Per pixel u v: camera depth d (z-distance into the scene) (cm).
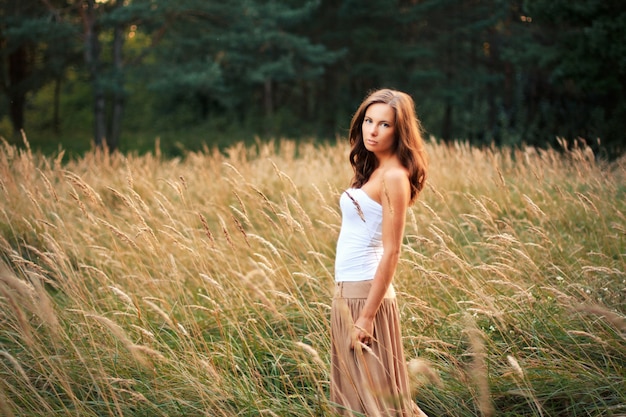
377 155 273
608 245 450
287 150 944
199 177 741
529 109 1697
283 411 287
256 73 1938
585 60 1301
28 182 531
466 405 309
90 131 2788
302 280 452
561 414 300
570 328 347
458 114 2538
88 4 1750
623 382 290
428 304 385
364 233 266
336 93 2512
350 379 260
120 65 1870
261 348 354
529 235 510
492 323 361
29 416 280
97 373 312
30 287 287
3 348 342
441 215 571
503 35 2152
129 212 539
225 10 1789
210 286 403
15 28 1595
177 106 2506
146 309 394
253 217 598
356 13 2148
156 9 1659
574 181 636
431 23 2297
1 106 1988
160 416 291
